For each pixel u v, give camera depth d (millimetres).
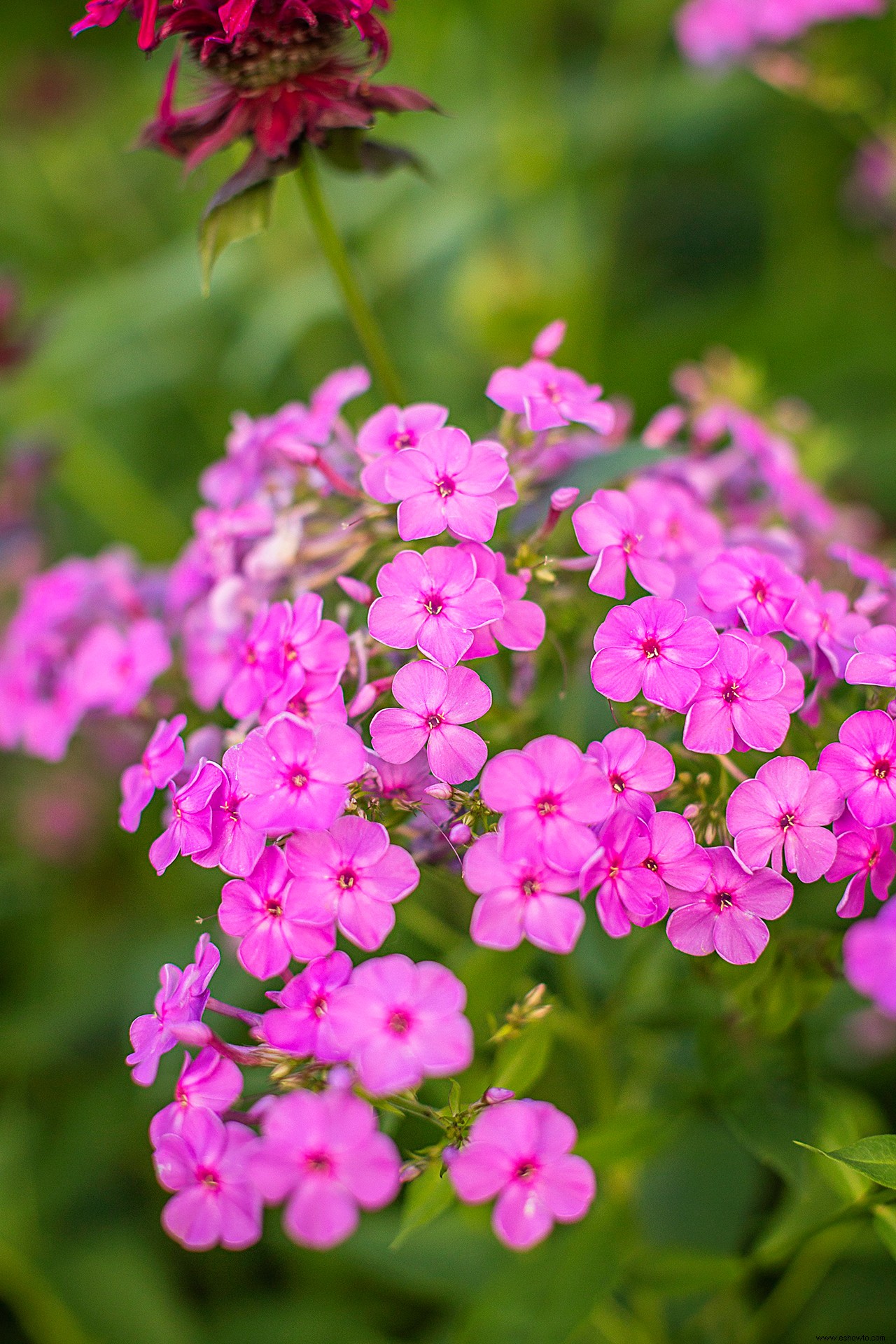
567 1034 677
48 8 1537
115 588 719
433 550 597
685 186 1314
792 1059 646
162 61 1223
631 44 1285
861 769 593
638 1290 671
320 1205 552
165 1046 583
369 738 615
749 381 860
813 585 632
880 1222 612
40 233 1235
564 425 628
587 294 1032
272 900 584
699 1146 743
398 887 577
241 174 642
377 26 618
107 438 1102
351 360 1057
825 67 1070
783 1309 720
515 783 576
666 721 613
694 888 587
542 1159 562
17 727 736
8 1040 827
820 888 629
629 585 642
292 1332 761
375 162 665
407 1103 583
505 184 1122
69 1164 803
